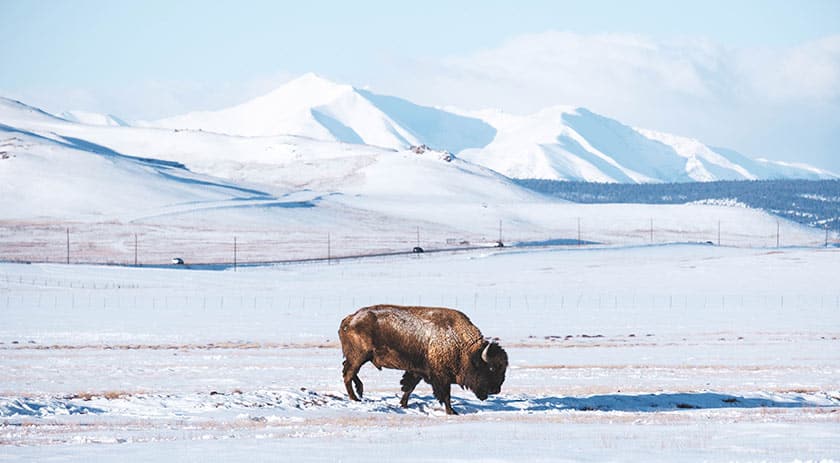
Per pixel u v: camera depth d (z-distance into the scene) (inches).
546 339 7086.6
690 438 2396.7
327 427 2704.2
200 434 2529.5
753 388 4101.9
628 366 5142.7
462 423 2827.3
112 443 2335.1
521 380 4384.8
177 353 5949.8
